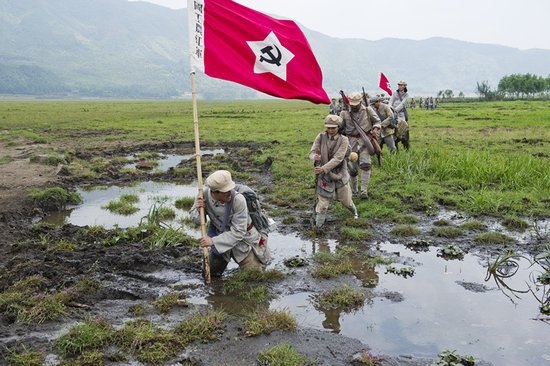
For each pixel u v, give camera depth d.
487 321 5.25
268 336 4.89
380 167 13.23
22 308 5.30
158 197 11.73
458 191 11.09
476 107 64.75
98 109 72.06
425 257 7.21
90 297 5.77
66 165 14.77
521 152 16.53
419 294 5.93
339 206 9.80
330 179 8.38
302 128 29.55
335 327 5.11
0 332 4.93
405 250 7.55
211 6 6.25
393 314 5.40
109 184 13.55
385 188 11.32
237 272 6.47
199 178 6.02
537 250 7.41
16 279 6.21
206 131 29.16
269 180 13.28
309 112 54.06
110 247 7.44
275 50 6.33
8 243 7.84
